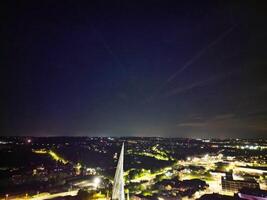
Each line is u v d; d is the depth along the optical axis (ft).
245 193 395.55
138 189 460.96
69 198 400.26
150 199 379.55
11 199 414.21
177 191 445.37
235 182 480.23
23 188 474.90
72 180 544.21
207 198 363.76
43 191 457.68
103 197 404.36
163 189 461.37
